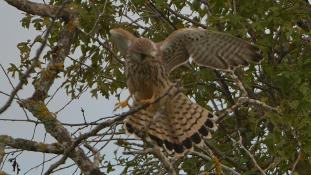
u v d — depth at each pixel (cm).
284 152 1451
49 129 1228
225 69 1373
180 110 1316
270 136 1463
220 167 1252
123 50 1380
